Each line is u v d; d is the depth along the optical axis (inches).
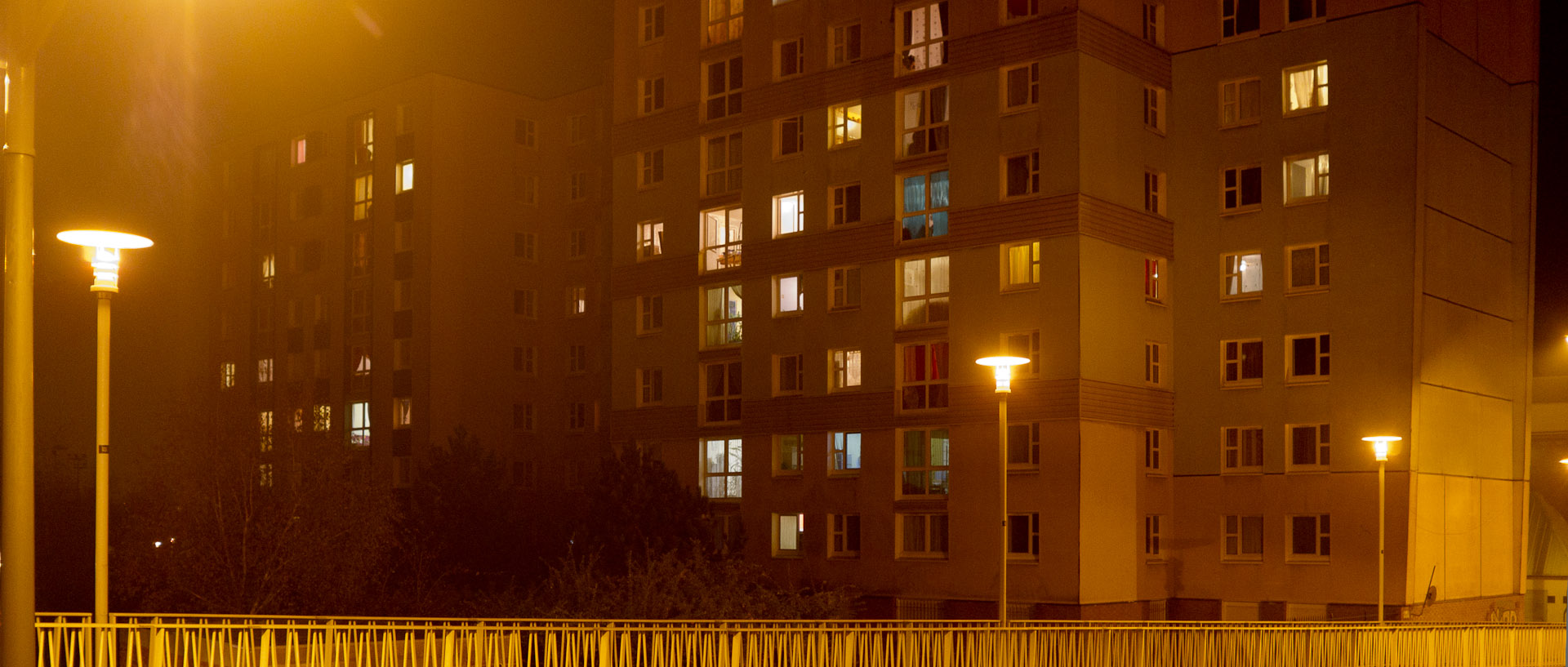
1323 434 1520.7
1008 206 1510.8
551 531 1844.2
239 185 2815.0
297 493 1512.1
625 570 1438.2
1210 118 1610.5
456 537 1806.1
